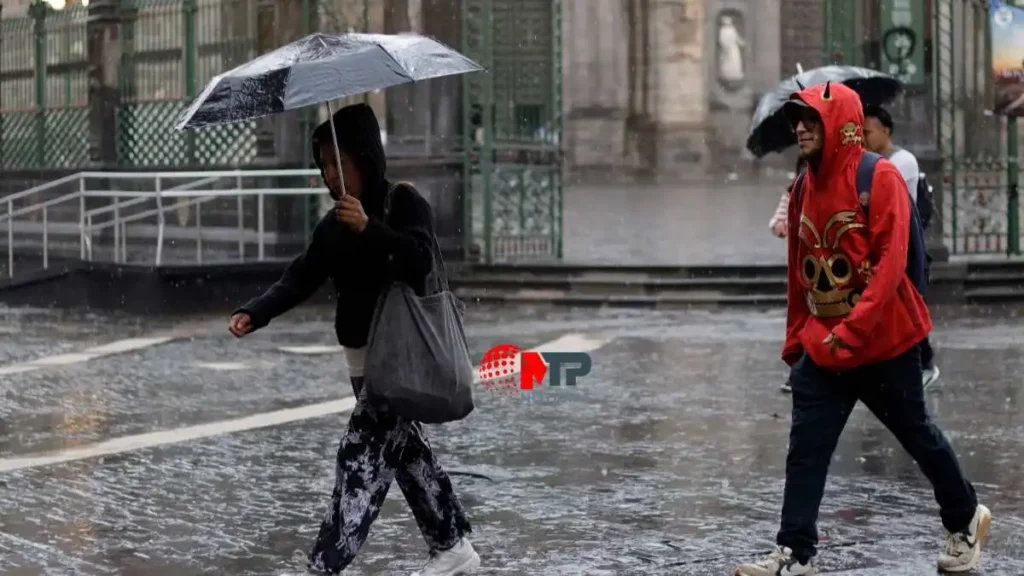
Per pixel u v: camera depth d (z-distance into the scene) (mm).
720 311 43250
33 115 59562
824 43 49312
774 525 18141
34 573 16219
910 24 47094
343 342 14406
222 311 44062
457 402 14094
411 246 13930
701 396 28234
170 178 49625
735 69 112938
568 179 111500
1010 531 17609
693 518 18562
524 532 17938
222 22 51406
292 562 16672
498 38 50781
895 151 24578
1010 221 47375
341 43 13711
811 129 14867
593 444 23578
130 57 55219
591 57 111938
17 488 20750
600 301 44656
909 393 15109
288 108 13188
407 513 19109
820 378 15078
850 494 19750
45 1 58906
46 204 46906
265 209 48938
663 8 110625
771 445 23375
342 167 14133
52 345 36906
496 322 40844
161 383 30641
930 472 15617
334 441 24172
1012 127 47250
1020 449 22750
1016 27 45812
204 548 17344
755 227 62750
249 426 25578
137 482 21125
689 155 111125
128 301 44062
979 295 44656
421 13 50094
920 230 15148
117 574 16188
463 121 49812
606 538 17578
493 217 50062
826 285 14812
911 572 15852
